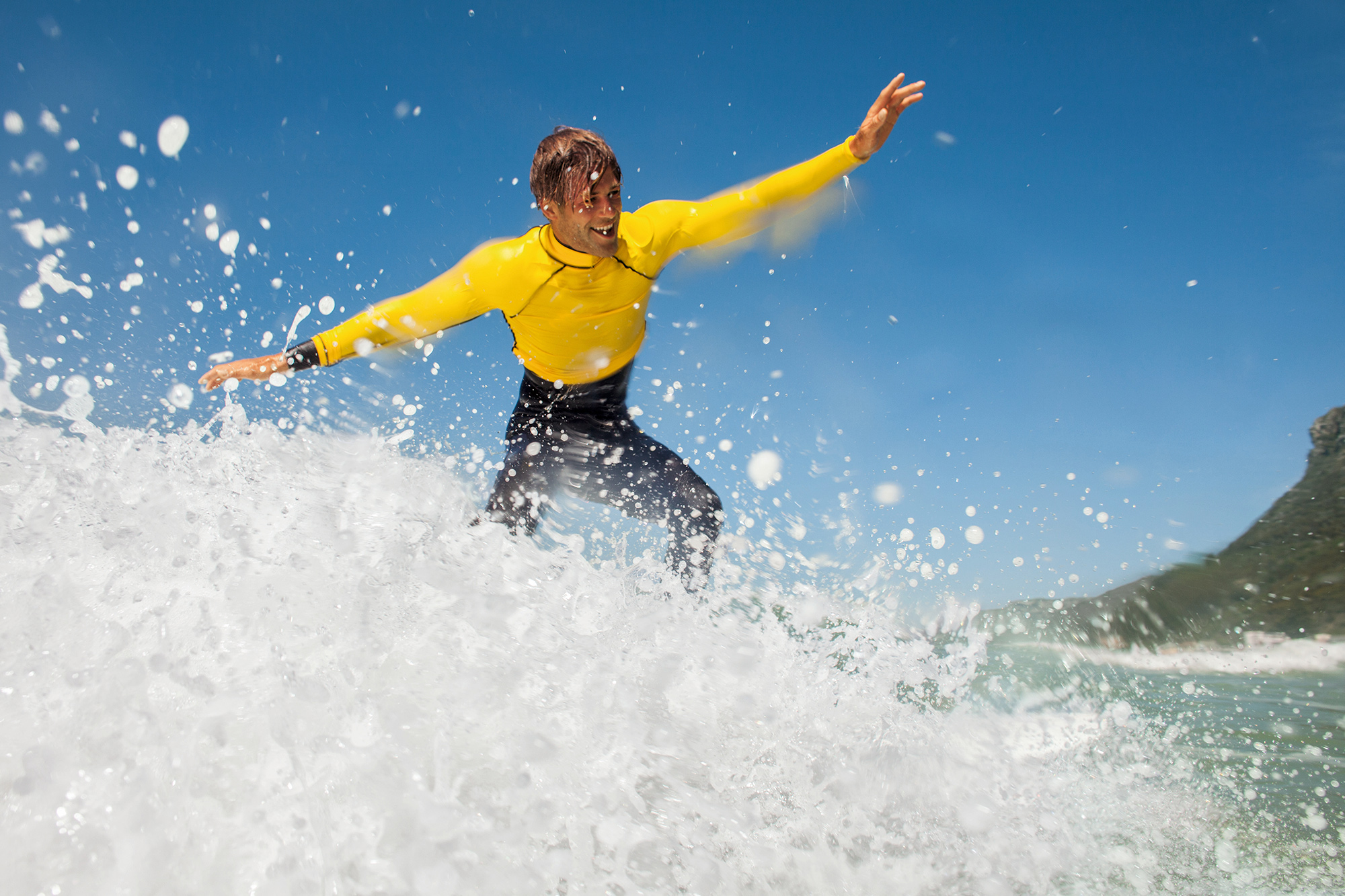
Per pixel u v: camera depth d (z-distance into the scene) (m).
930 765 1.96
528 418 2.88
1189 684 3.05
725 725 1.93
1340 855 1.63
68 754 1.30
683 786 1.69
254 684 1.48
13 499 1.94
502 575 2.14
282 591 1.71
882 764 1.90
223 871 1.21
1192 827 1.78
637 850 1.46
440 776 1.45
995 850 1.64
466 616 1.88
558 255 2.48
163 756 1.33
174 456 2.37
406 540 2.06
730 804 1.67
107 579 1.69
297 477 2.40
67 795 1.25
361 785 1.39
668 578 2.54
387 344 2.65
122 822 1.23
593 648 1.97
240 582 1.72
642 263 2.57
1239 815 1.85
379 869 1.27
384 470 2.62
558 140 2.32
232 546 1.86
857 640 2.42
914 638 2.50
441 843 1.34
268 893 1.19
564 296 2.54
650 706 1.89
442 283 2.58
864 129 2.71
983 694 2.60
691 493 2.66
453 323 2.63
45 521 1.87
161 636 1.54
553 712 1.69
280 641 1.59
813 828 1.65
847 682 2.22
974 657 2.46
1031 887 1.50
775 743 1.90
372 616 1.74
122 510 1.99
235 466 2.37
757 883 1.45
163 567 1.76
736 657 2.20
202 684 1.46
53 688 1.39
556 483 2.85
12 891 1.13
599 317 2.62
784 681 2.15
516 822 1.43
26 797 1.23
